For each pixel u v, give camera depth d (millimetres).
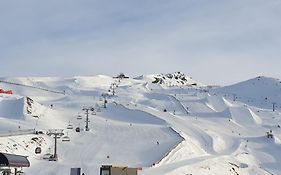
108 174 62625
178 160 108438
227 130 163125
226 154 125938
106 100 191750
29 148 106812
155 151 111562
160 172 88062
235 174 108375
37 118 139875
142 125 144375
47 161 99625
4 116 141125
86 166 91125
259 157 130875
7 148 101125
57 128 132000
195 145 130125
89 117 152250
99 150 111125
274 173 118625
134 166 96125
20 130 122438
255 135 157625
